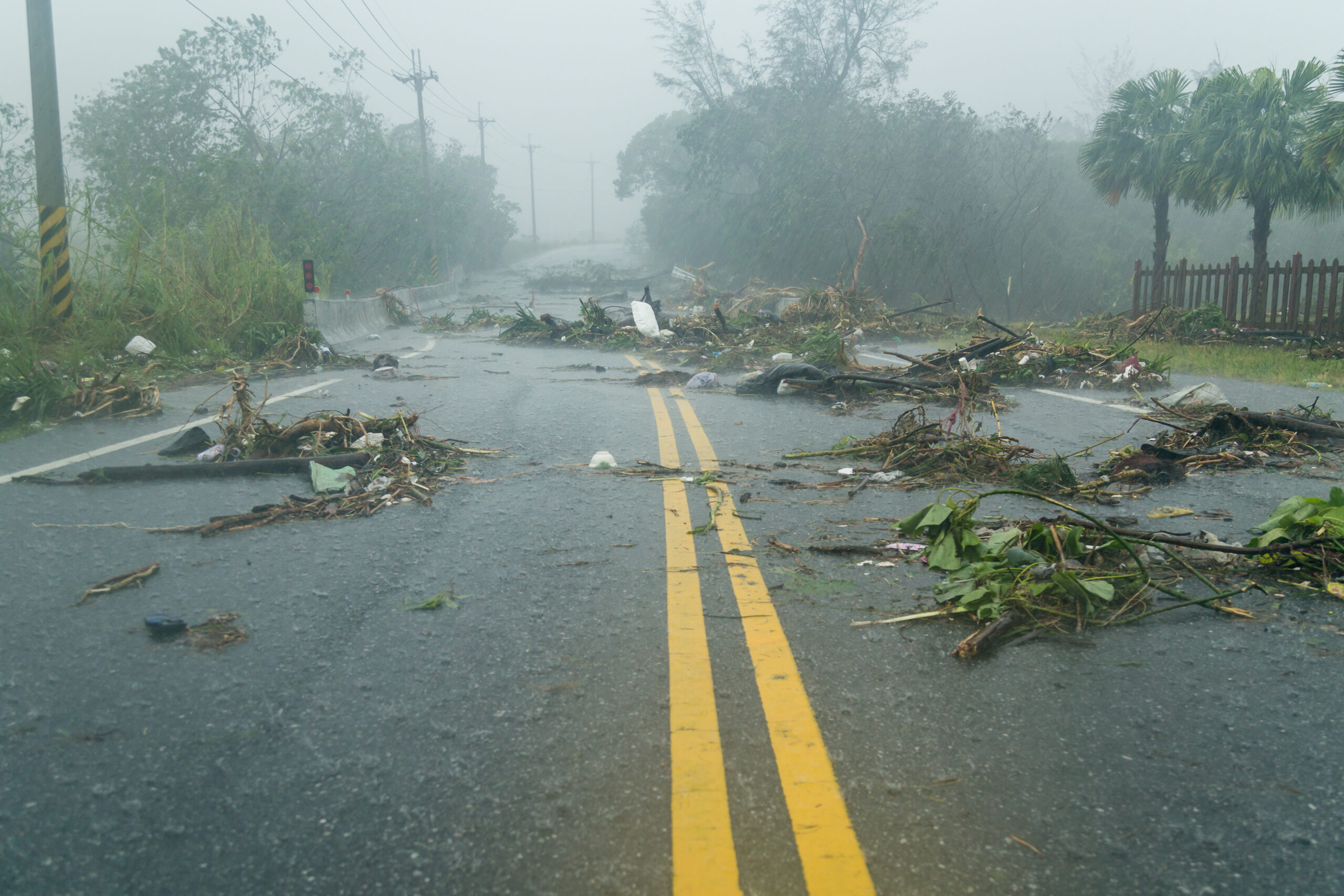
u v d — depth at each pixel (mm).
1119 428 7875
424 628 3422
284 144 32406
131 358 12250
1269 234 18703
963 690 2891
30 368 8844
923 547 4328
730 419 8430
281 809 2264
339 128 35469
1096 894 1945
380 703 2816
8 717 2736
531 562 4211
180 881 2004
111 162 29484
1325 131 15656
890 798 2295
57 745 2572
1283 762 2453
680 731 2623
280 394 10188
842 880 1982
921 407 7074
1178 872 2014
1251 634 3299
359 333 20281
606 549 4414
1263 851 2084
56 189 12344
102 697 2869
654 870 2020
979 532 4574
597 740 2580
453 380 11773
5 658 3156
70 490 5582
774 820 2199
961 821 2197
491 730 2641
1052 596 3564
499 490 5660
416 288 34125
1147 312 19125
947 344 18234
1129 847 2100
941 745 2549
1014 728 2648
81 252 13477
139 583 3920
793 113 38031
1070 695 2850
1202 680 2947
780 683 2936
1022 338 12328
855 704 2793
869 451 6551
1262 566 3949
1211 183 18859
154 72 30047
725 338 16734
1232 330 16859
